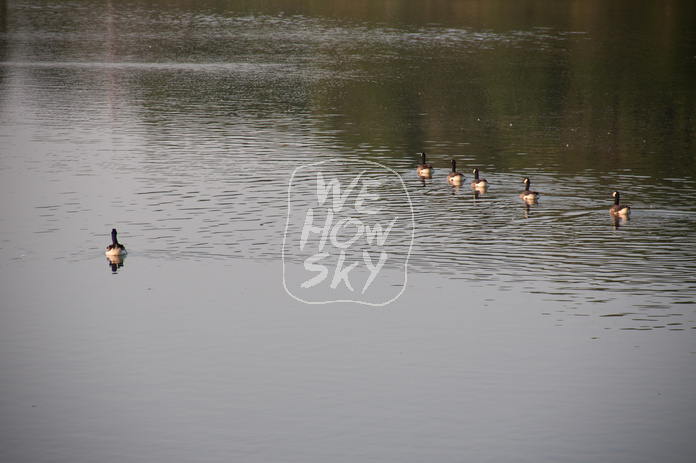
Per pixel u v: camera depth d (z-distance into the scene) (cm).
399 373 3338
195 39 14512
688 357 3441
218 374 3328
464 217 5334
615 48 13400
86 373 3325
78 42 13988
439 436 2897
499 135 7919
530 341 3603
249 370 3362
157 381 3272
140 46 13738
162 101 9400
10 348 3528
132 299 4044
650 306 3950
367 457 2778
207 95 9819
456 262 4541
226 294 4119
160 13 17488
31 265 4466
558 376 3303
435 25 15788
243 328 3750
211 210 5434
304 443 2856
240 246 4784
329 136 7800
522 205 5616
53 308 3928
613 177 6378
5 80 10569
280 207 5522
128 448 2822
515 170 6612
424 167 6400
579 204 5641
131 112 8750
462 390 3206
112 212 5372
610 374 3309
